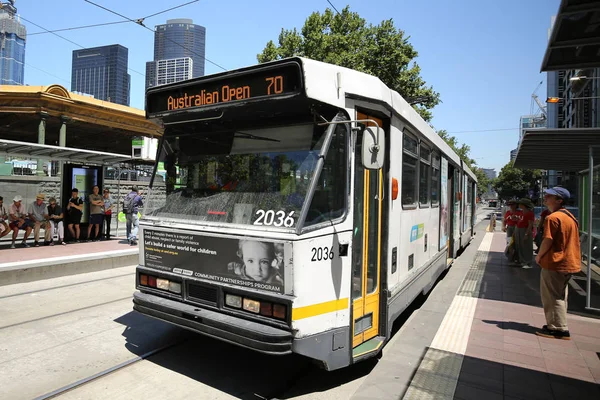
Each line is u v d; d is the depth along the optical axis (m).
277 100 3.71
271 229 3.66
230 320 3.67
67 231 11.63
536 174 61.12
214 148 4.36
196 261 4.08
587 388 4.14
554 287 5.60
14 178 13.55
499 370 4.53
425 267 6.56
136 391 3.91
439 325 6.12
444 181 8.71
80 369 4.34
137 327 5.65
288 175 3.82
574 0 4.67
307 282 3.52
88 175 12.26
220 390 3.99
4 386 3.94
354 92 4.01
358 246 4.22
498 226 29.39
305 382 4.21
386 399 3.83
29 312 6.17
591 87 29.41
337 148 3.86
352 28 21.64
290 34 21.77
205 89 4.18
